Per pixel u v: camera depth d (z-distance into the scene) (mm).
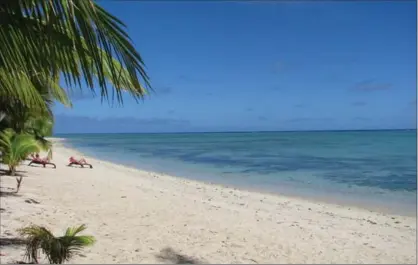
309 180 23141
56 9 2475
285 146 65500
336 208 14531
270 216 11734
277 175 25719
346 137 109438
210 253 7379
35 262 5305
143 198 13344
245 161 36969
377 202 15992
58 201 11477
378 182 21969
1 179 14570
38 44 2883
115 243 7488
